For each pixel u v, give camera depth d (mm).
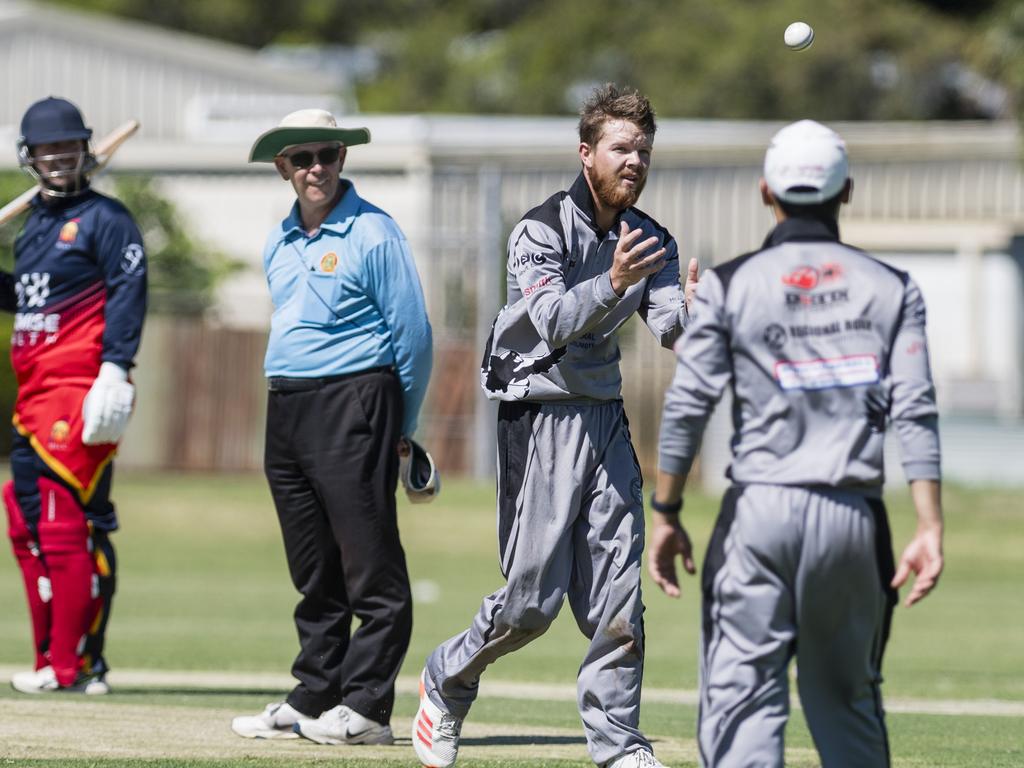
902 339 16344
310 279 25234
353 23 194875
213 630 48594
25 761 21906
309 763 22438
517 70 170250
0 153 106438
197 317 97500
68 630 30406
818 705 16531
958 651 48031
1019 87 114625
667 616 58281
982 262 103750
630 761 20344
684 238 100250
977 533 81500
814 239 16562
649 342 90062
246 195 104875
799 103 145250
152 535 78500
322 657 25453
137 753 22969
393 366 25359
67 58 121938
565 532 20516
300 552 25594
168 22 187625
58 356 29906
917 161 102750
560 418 20594
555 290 19906
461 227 99750
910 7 151625
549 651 46500
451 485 86750
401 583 25188
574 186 20953
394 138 99938
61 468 29938
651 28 158625
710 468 89812
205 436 92125
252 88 124688
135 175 102250
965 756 24609
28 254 30062
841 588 16172
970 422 94250
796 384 16203
